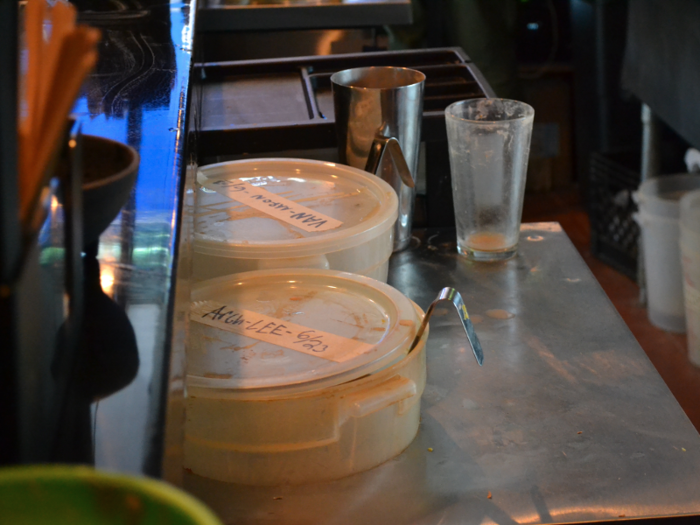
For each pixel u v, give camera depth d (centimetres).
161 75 79
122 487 17
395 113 95
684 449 65
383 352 59
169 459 29
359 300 69
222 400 56
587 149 299
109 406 30
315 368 57
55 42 29
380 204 88
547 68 325
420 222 128
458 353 81
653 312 236
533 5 327
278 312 67
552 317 88
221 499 58
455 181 103
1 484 17
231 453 59
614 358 80
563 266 101
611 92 273
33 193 29
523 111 101
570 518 57
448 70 139
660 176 238
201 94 135
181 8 114
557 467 63
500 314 89
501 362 79
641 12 218
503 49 272
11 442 27
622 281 266
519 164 99
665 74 208
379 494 59
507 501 59
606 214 274
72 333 34
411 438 66
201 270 78
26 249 27
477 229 103
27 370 28
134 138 59
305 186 94
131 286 39
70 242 35
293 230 81
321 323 65
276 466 59
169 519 17
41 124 28
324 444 58
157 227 45
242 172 98
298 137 115
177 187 51
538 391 74
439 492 60
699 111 191
